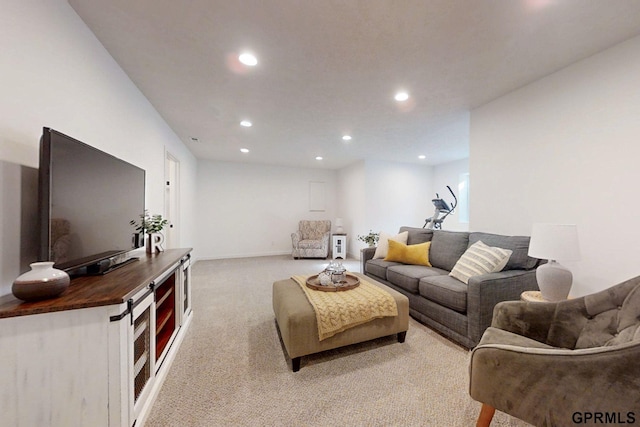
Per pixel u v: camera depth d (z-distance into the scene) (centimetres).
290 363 182
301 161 605
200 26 166
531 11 152
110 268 164
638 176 176
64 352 101
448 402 144
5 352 95
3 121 110
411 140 427
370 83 240
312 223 652
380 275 317
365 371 173
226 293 340
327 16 157
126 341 112
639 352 81
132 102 237
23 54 119
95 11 154
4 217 111
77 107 158
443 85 244
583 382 88
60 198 120
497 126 271
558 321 133
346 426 128
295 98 272
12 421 96
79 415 103
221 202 601
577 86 207
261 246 638
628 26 165
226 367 177
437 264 299
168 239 413
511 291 198
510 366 103
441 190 624
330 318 178
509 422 131
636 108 176
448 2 146
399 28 167
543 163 231
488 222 280
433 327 230
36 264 104
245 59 203
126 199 190
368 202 579
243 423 129
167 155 354
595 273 197
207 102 282
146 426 127
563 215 217
